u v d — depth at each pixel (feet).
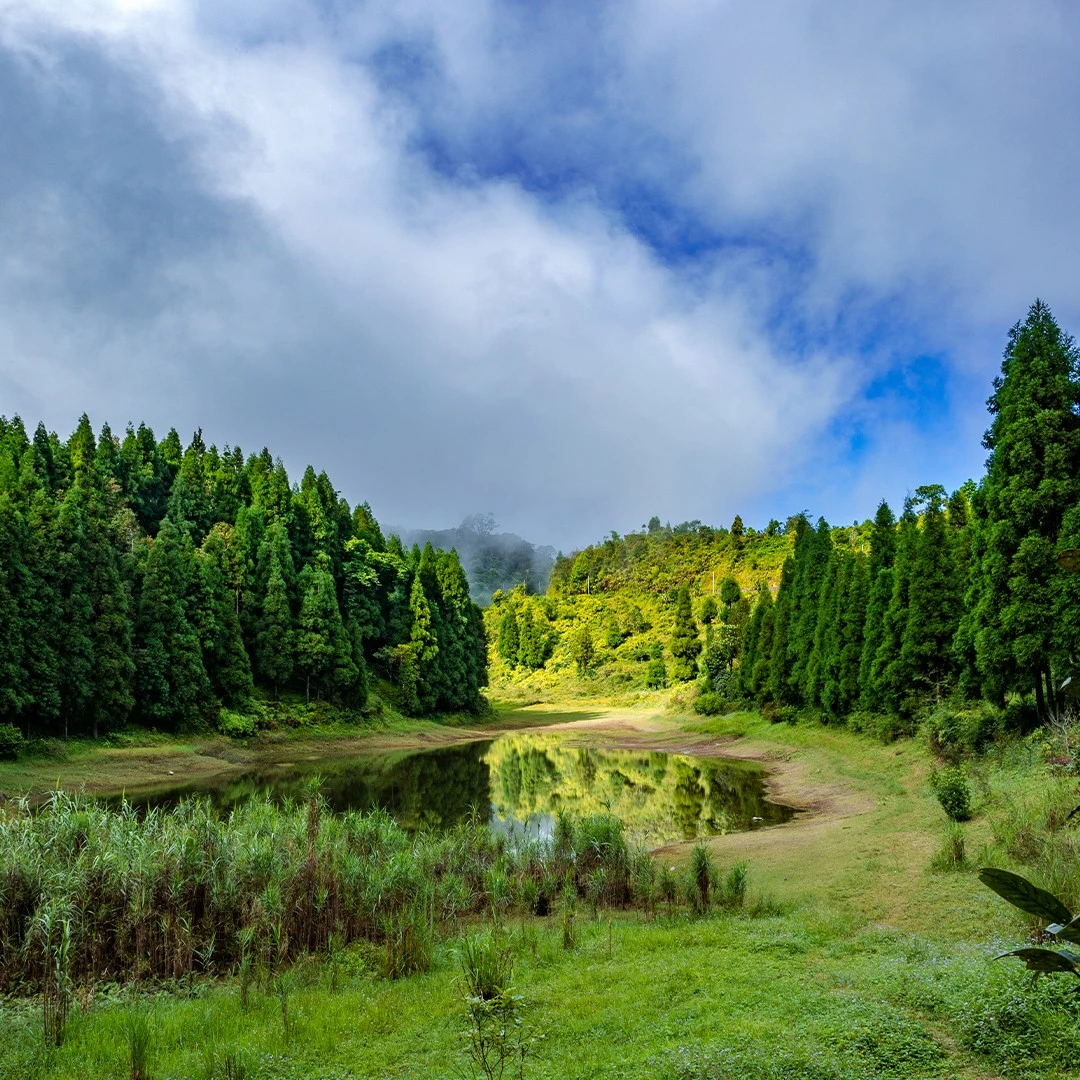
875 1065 17.60
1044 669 64.23
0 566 101.50
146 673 123.65
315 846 42.19
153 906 35.40
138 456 183.73
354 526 229.86
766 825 71.67
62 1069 22.94
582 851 48.42
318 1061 22.74
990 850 40.04
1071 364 67.36
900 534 107.76
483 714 226.99
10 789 87.15
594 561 428.15
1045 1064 16.81
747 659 168.66
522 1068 19.20
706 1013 23.32
